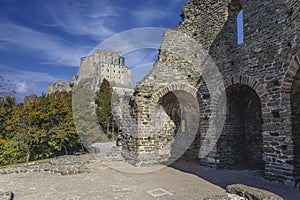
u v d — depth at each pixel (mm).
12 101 14414
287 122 5984
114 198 4938
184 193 5250
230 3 8445
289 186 5738
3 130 11266
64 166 7832
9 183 6234
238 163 8766
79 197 5023
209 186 5832
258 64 6965
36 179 6656
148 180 6516
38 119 10219
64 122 10547
